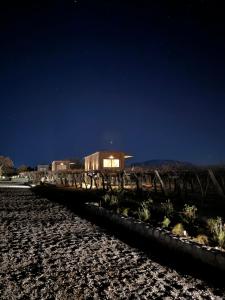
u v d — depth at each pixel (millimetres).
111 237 8125
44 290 4598
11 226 9977
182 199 13133
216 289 4566
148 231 7766
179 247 6359
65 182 31625
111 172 20250
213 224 7266
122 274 5262
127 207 11648
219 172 12055
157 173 14953
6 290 4602
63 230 9188
